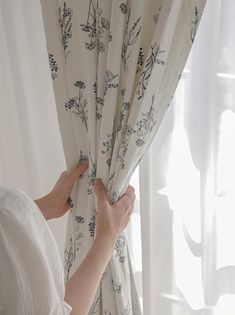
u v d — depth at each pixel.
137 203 0.98
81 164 0.89
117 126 0.79
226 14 0.76
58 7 0.79
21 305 0.57
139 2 0.70
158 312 1.02
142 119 0.75
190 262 0.95
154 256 0.98
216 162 0.85
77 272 0.72
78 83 0.82
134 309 0.93
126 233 0.95
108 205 0.80
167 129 0.88
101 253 0.75
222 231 0.90
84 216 0.91
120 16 0.71
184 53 0.73
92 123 0.81
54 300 0.60
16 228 0.57
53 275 0.63
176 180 0.91
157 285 1.00
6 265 0.56
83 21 0.76
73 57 0.81
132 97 0.76
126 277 0.89
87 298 0.70
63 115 0.87
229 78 0.79
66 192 0.91
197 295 0.97
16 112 1.07
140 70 0.75
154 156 0.90
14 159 1.12
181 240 0.95
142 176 0.90
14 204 0.59
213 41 0.78
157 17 0.72
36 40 0.98
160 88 0.75
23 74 1.02
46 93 1.03
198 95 0.82
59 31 0.81
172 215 0.94
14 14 0.97
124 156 0.78
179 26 0.71
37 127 1.07
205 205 0.88
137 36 0.72
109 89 0.76
